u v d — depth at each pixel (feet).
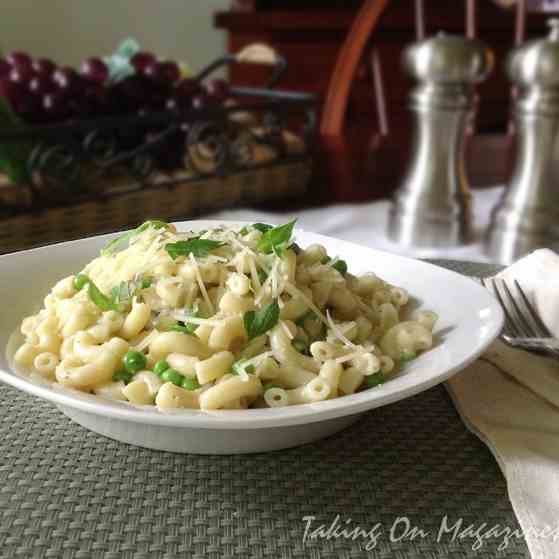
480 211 2.60
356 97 4.21
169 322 1.19
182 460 1.05
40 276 1.35
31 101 2.15
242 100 3.00
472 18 2.94
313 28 4.29
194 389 1.09
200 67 4.80
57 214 2.05
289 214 2.43
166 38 4.63
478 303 1.25
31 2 4.10
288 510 0.95
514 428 1.12
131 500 0.95
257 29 4.30
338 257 1.40
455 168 2.31
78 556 0.85
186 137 2.28
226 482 1.00
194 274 1.19
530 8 5.14
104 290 1.22
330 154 2.87
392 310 1.30
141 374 1.10
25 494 0.95
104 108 2.26
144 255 1.23
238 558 0.86
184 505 0.95
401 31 4.30
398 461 1.06
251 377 1.07
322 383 1.10
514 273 1.53
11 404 1.18
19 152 1.99
